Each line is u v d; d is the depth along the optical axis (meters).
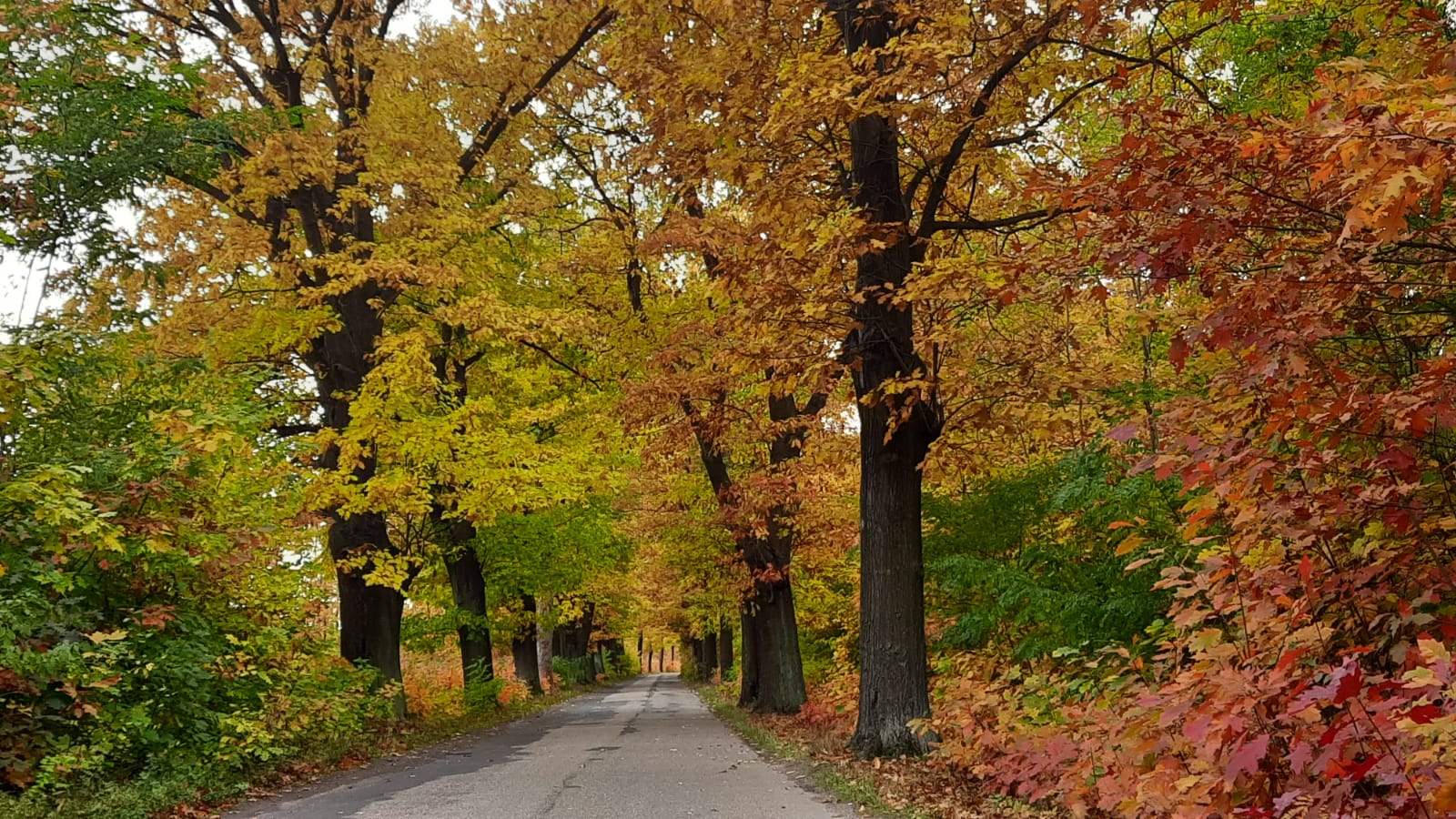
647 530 22.08
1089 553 8.73
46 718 7.37
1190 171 4.07
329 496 12.50
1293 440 4.03
